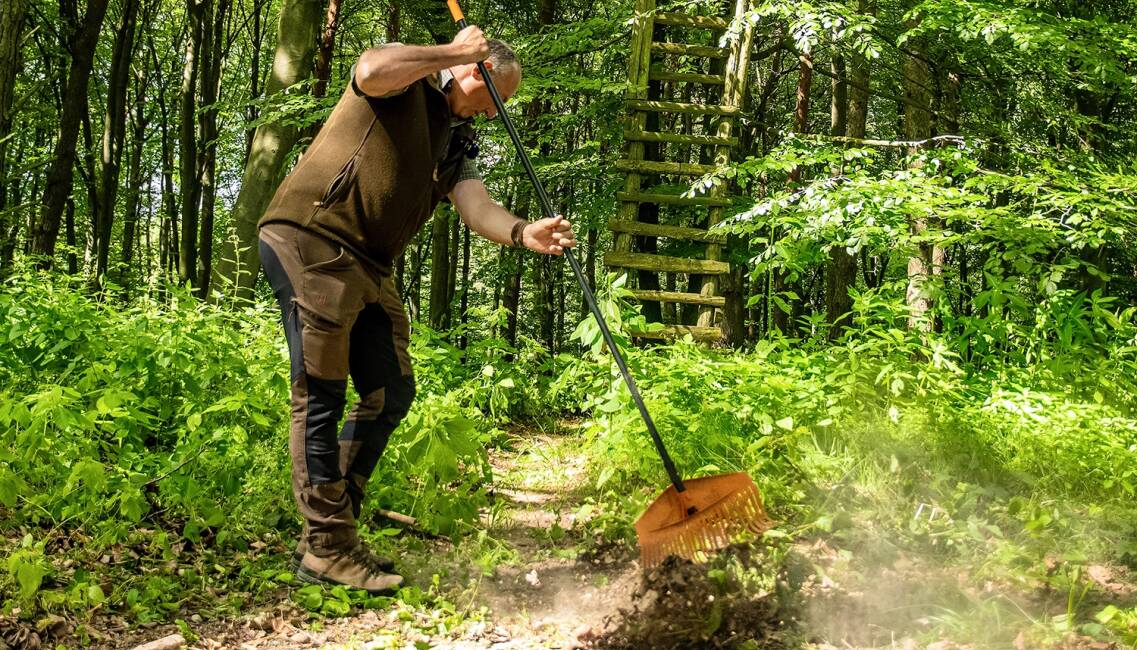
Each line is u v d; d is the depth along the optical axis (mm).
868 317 5234
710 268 8578
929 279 5660
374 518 3812
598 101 10570
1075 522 3592
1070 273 10008
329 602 2885
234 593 2939
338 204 2992
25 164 13359
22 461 3309
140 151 18969
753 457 4160
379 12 18984
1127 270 11914
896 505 3801
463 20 3355
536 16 15992
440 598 2982
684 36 13844
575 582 3277
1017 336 5859
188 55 16344
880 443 4188
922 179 6605
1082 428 4559
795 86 16703
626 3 11148
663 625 2752
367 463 3223
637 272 9992
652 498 4059
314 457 3014
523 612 2953
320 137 3057
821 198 6641
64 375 4270
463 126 3328
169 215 19594
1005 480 4094
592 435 4672
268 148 9227
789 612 2814
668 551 2877
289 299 3002
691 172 8781
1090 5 10461
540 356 7559
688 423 4434
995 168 9992
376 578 3049
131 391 4223
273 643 2645
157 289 5273
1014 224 6207
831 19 8219
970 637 2600
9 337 4320
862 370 4656
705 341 8414
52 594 2625
